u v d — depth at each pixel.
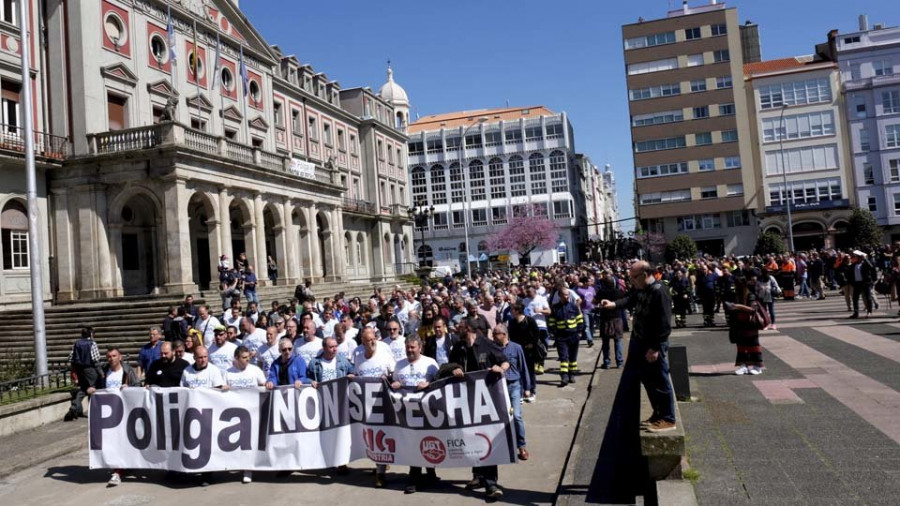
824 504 5.50
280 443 8.66
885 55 63.44
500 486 7.70
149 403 8.98
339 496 7.89
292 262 32.66
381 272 53.34
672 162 68.31
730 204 66.62
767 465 6.61
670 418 6.55
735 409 9.11
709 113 67.38
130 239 28.81
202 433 8.75
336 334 11.20
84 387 13.22
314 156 46.53
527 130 90.19
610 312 14.34
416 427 7.95
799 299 27.17
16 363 18.45
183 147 24.88
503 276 36.94
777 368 12.05
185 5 32.09
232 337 11.68
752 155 66.50
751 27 78.94
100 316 22.44
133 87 28.69
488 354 8.23
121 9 28.36
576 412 11.10
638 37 69.50
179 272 24.59
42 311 15.19
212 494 8.27
